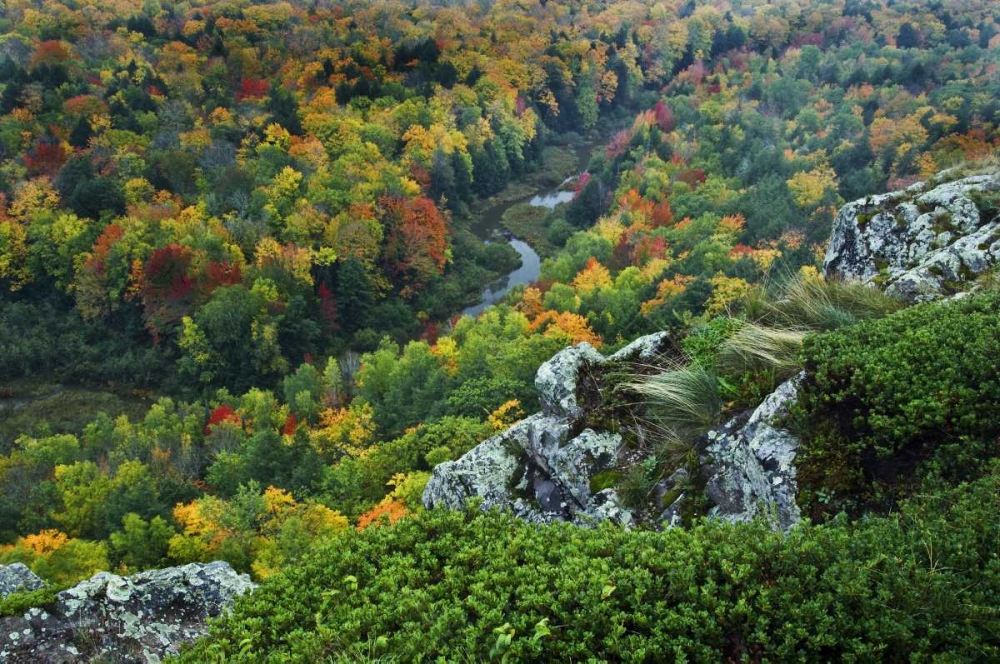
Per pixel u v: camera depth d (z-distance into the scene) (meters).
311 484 39.41
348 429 49.59
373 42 126.31
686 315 9.34
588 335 54.41
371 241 76.88
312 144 92.81
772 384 7.18
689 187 91.31
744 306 8.98
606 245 76.94
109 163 83.25
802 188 82.88
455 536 5.83
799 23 178.88
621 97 148.00
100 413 54.16
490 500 8.40
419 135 98.25
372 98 109.88
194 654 5.36
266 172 86.50
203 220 79.38
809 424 6.06
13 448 57.06
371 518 31.59
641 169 95.75
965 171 11.15
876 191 81.94
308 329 69.19
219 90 105.75
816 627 4.01
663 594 4.47
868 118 108.75
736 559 4.56
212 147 89.25
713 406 7.55
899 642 3.95
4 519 42.34
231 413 56.66
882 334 6.48
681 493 6.93
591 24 160.75
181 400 64.88
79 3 134.12
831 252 11.80
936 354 5.89
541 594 4.67
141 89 98.62
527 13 168.12
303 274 73.19
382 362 57.28
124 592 7.77
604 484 7.45
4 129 88.06
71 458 50.06
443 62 123.56
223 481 44.00
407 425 47.00
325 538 6.35
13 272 74.25
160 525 35.84
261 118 96.62
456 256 84.50
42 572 33.75
